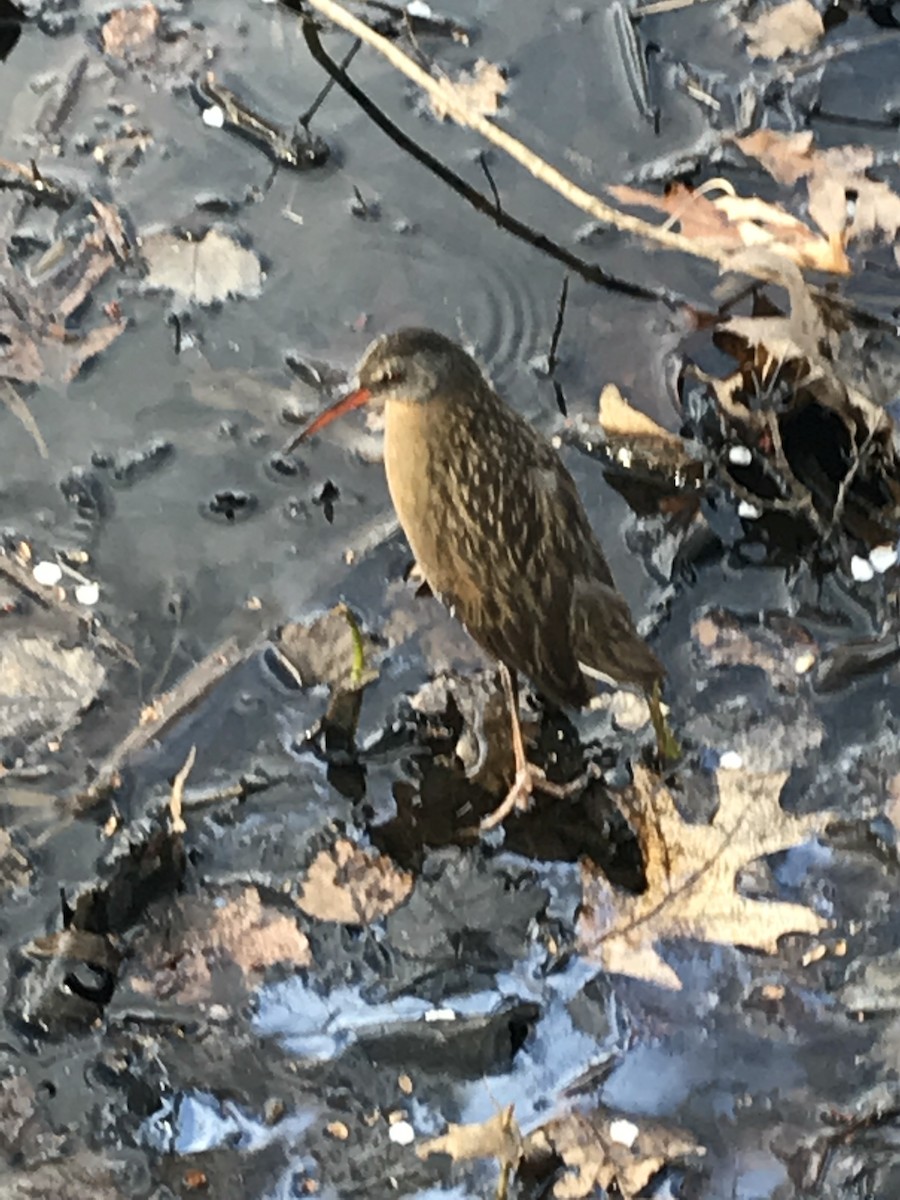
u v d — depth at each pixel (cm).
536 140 326
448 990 212
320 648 246
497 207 312
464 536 214
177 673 243
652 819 230
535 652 215
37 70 329
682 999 213
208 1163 195
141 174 312
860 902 223
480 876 222
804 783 236
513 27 346
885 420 273
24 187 307
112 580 254
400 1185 194
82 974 210
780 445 274
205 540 260
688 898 221
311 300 295
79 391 279
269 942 215
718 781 234
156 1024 207
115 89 327
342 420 276
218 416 276
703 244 295
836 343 288
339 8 312
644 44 345
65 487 265
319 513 264
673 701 244
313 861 223
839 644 252
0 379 279
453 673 244
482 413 217
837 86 340
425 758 235
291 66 333
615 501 269
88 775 230
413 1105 202
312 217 308
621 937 218
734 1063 208
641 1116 203
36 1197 191
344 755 234
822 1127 202
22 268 295
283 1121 199
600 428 275
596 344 290
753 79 339
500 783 232
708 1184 197
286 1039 206
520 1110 202
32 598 251
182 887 220
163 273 296
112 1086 201
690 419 278
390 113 327
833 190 319
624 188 317
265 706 239
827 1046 210
